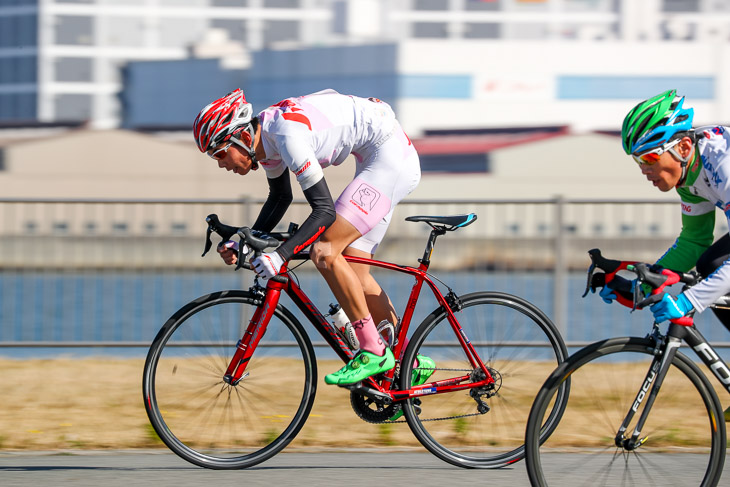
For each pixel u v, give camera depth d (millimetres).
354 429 12812
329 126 10328
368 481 10289
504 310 11102
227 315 10906
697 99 192750
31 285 21375
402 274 11172
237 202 19250
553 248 20375
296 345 10906
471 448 11039
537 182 152250
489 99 189750
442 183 151500
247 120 10234
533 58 190625
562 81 192000
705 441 9203
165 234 21547
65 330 21500
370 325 10516
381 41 187125
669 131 8781
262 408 10945
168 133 177375
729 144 8930
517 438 11086
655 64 192000
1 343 18859
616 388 10383
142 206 20531
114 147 143625
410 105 185375
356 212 10445
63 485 10000
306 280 14469
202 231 21641
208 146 10203
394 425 12992
